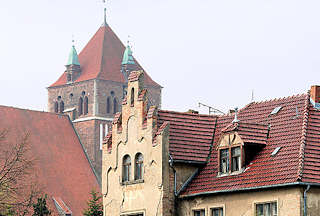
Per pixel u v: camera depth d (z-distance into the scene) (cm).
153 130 7350
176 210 7206
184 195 7125
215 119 7675
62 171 18462
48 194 17612
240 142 6862
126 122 7662
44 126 19200
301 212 6206
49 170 18188
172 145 7306
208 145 7438
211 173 7150
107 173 7806
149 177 7338
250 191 6594
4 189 9462
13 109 18850
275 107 7238
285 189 6319
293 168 6356
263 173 6594
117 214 7638
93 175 18988
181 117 7550
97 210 13300
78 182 18500
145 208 7338
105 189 7800
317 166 6356
